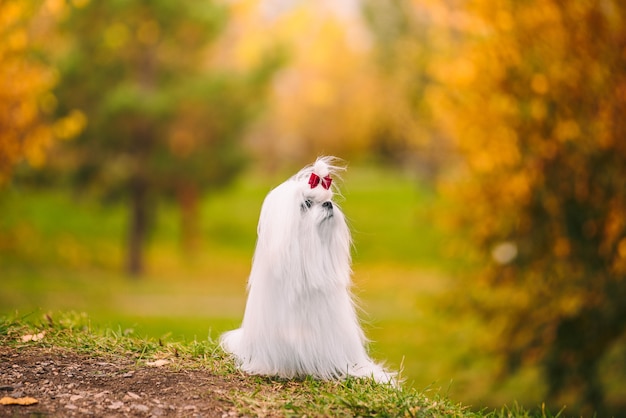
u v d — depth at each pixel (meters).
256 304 5.01
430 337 13.51
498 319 10.66
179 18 23.95
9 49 10.16
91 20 23.23
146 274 27.78
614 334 9.84
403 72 20.14
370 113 37.25
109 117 23.50
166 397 4.62
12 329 5.97
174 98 23.89
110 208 26.83
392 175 49.09
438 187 10.91
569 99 9.09
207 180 25.61
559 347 10.19
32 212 33.06
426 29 18.52
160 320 16.67
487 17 9.38
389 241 34.72
